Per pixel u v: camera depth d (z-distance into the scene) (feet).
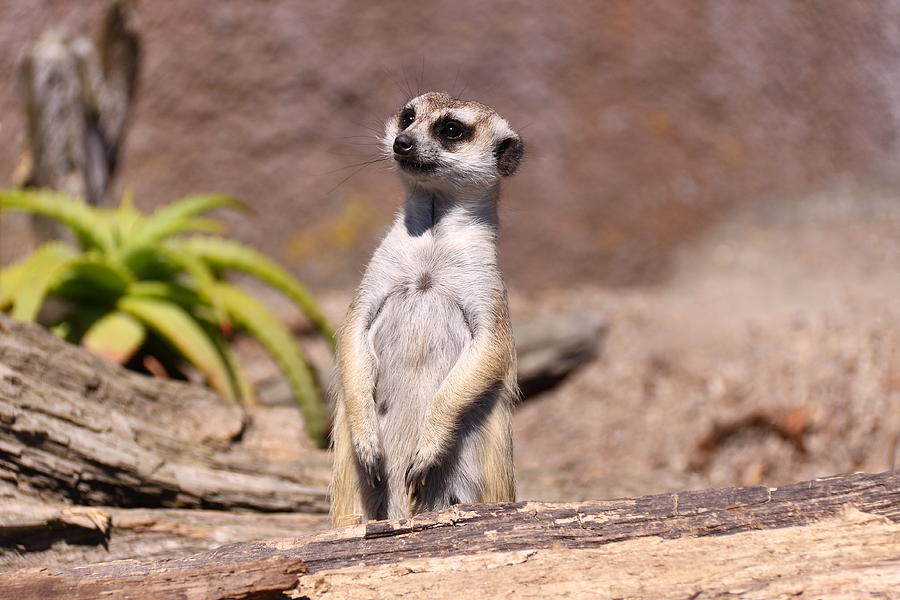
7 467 25.93
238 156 66.18
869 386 42.14
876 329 45.88
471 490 23.59
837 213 64.13
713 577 17.85
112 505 27.86
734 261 62.28
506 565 18.76
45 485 26.58
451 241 25.02
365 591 18.30
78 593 17.74
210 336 43.01
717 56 67.92
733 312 54.29
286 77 66.59
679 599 17.35
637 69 67.62
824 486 19.53
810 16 68.49
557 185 66.08
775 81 68.13
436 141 25.95
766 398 43.86
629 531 19.29
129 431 28.99
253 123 66.49
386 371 24.52
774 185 67.10
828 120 68.13
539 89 66.90
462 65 67.10
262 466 30.83
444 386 23.11
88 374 29.91
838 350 45.09
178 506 28.68
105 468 27.58
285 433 33.60
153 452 28.99
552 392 52.44
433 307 24.43
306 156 66.80
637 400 48.98
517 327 54.24
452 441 22.93
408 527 19.58
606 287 64.69
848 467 39.65
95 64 46.91
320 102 66.85
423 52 67.21
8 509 24.50
